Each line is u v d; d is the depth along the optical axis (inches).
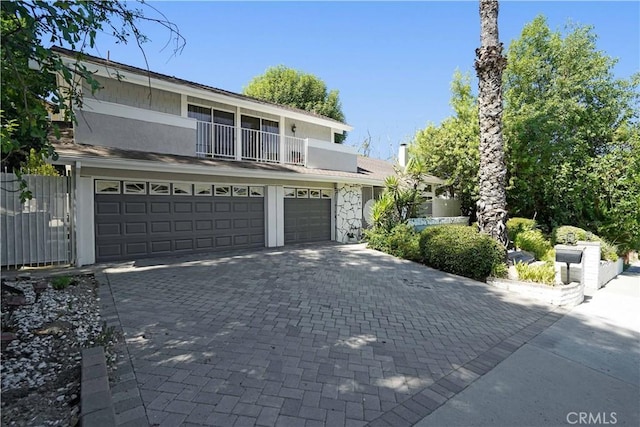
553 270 297.3
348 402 117.4
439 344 172.4
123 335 161.9
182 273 293.3
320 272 317.4
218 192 414.6
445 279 315.6
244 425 101.3
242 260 360.8
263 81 1160.8
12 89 130.3
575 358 165.2
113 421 89.7
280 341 164.2
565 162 528.7
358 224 577.3
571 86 551.2
